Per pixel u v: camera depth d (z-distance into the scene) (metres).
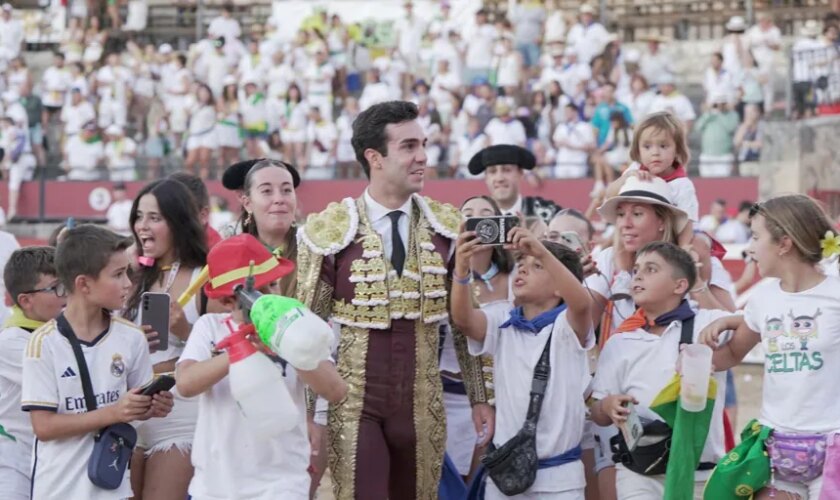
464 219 6.34
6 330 6.31
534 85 21.39
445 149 20.78
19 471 6.21
